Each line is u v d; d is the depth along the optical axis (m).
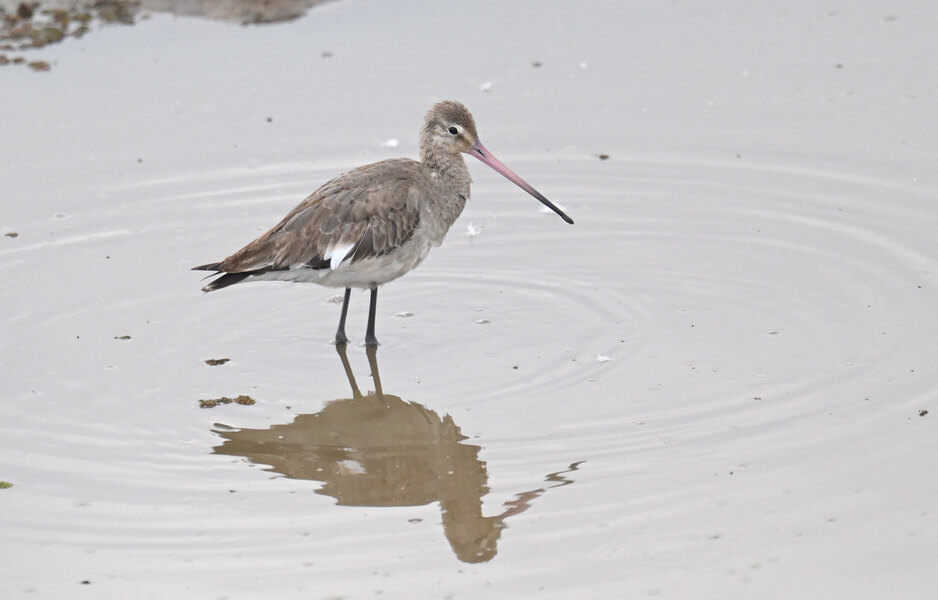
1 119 19.94
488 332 15.02
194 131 19.73
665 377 13.75
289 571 10.86
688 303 15.41
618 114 19.86
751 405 13.12
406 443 12.82
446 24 22.56
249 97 20.52
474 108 20.02
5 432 13.07
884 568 10.66
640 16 22.59
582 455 12.40
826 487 11.72
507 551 11.07
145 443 12.91
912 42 21.16
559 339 14.74
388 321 15.48
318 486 12.20
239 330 15.34
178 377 14.21
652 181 18.45
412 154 18.92
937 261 15.80
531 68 21.03
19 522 11.57
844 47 21.19
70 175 18.77
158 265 16.77
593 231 17.45
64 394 13.82
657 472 12.06
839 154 18.53
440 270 16.67
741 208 17.66
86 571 10.89
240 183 18.58
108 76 21.16
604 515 11.48
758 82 20.38
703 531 11.21
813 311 14.94
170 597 10.53
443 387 13.83
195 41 22.19
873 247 16.31
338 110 20.08
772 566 10.73
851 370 13.63
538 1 23.28
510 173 15.48
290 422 13.30
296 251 14.21
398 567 10.90
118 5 23.47
